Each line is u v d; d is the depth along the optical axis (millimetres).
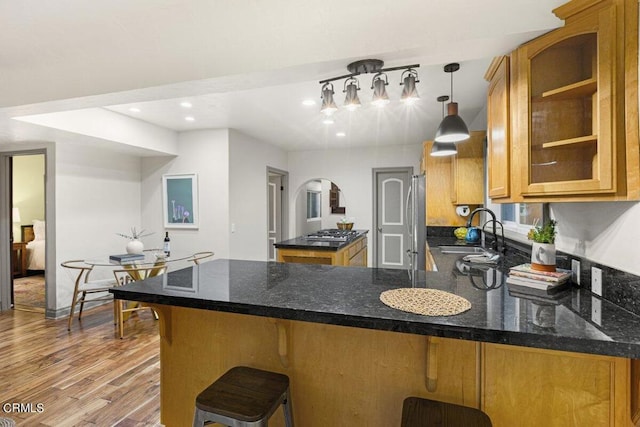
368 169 6047
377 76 1983
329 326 1489
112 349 2975
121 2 1665
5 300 4145
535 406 1224
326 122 3324
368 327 1120
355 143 5688
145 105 3486
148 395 2256
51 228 3818
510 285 1583
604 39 1194
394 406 1408
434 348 1275
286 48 1668
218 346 1675
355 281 1653
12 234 4254
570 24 1318
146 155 4719
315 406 1522
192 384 1717
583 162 1360
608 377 1150
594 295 1401
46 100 2129
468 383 1297
